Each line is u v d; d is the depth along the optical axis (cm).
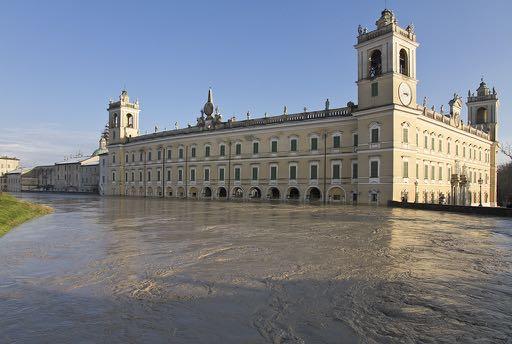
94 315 900
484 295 1051
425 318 882
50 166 16088
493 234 2262
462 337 782
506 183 12238
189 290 1094
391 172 5662
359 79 6116
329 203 6259
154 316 892
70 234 2266
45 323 852
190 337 779
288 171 7269
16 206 3638
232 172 8225
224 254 1609
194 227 2597
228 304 973
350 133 6462
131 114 11606
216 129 8538
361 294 1054
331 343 750
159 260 1497
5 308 948
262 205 5591
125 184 11194
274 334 791
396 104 5641
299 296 1036
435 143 6862
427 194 6506
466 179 7094
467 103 9894
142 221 3059
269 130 7588
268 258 1525
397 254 1606
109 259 1519
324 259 1502
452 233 2292
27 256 1584
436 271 1311
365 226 2644
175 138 9488
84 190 13912
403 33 5862
